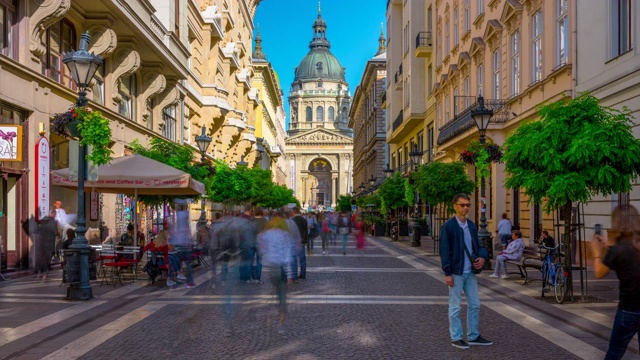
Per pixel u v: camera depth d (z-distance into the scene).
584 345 7.93
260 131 73.56
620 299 5.64
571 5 18.47
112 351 7.64
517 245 15.27
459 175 22.88
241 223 9.33
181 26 31.09
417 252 25.80
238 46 52.00
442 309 10.77
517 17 23.41
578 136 10.52
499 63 25.89
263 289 13.37
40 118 16.42
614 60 15.97
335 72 177.88
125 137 23.09
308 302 11.53
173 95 28.69
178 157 19.19
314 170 164.75
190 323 9.46
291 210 18.09
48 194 16.73
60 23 18.47
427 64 42.06
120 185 15.18
